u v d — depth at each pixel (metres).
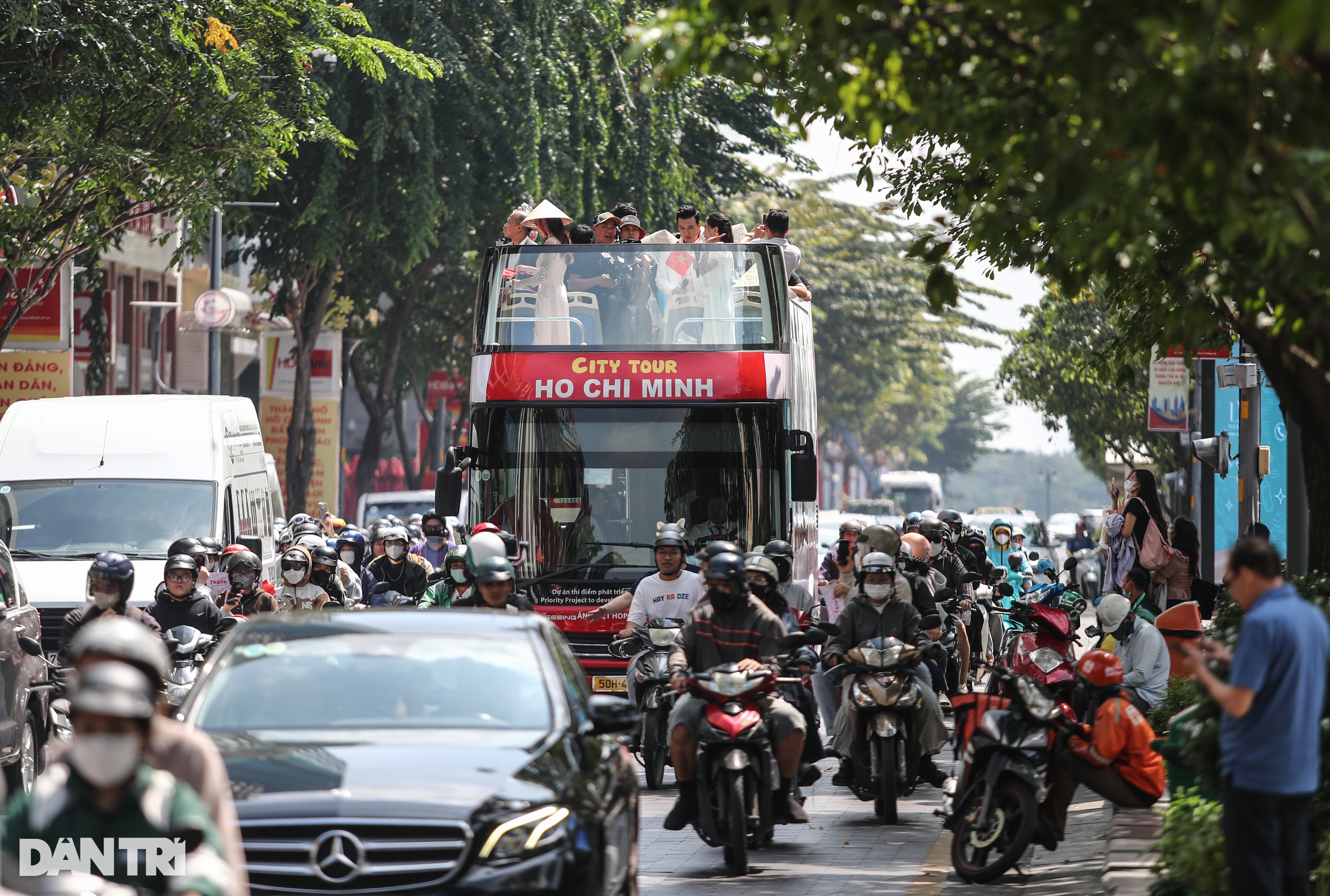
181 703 29.39
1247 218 15.02
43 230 57.44
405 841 17.03
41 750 34.75
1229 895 18.08
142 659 12.20
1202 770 21.38
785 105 20.98
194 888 11.52
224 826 13.19
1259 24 12.70
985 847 25.36
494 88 85.38
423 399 135.38
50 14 48.97
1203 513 73.12
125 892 11.70
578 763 19.03
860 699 30.98
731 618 27.81
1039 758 25.47
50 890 11.77
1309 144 15.11
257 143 58.75
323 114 72.38
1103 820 30.98
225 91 54.34
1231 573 17.91
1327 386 23.33
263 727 19.33
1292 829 17.70
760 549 35.50
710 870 27.00
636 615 34.97
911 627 31.62
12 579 34.59
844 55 18.56
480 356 41.94
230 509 49.41
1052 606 34.06
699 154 104.25
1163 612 40.75
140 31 51.47
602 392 41.22
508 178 87.31
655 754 35.50
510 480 41.34
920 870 26.78
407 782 17.72
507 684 20.19
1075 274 20.42
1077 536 107.25
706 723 26.66
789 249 47.62
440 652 20.66
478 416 41.69
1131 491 44.53
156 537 46.75
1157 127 14.61
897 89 18.91
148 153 55.09
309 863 16.89
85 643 12.20
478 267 98.75
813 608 36.03
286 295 95.00
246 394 154.50
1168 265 22.45
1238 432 70.75
